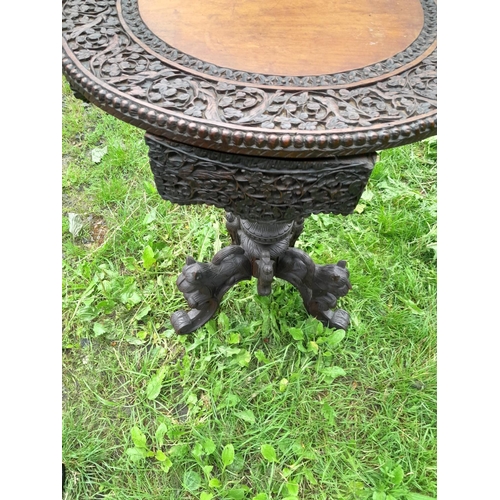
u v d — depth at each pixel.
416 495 1.19
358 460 1.27
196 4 1.04
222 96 0.87
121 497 1.21
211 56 0.93
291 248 1.37
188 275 1.32
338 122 0.83
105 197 1.86
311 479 1.21
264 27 0.99
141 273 1.65
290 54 0.94
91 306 1.55
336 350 1.47
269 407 1.35
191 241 1.74
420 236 1.79
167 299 1.58
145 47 0.94
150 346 1.49
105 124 2.12
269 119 0.83
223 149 0.84
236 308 1.55
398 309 1.60
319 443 1.29
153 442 1.29
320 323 1.47
